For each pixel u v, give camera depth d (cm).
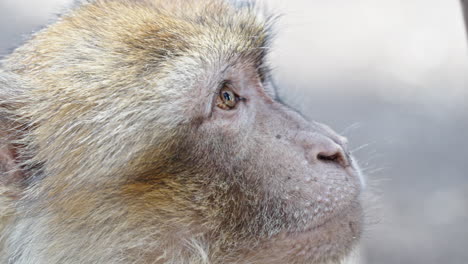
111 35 1094
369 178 1686
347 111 3188
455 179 2759
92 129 1047
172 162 1041
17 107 1090
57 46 1112
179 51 1065
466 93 3388
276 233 1045
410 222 2522
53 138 1057
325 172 1054
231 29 1117
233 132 1054
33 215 1055
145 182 1039
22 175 1074
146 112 1041
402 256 2359
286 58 3606
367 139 2939
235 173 1047
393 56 3744
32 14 3594
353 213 1070
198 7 1160
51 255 1048
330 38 3909
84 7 1202
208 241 1055
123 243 1043
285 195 1041
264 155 1050
